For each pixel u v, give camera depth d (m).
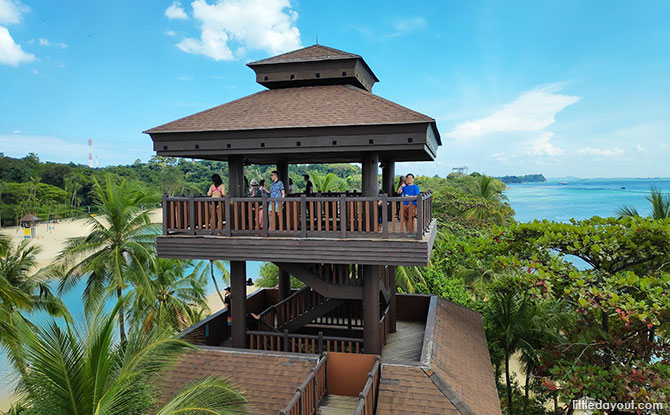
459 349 11.37
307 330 13.53
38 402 6.31
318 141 9.47
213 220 10.13
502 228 15.42
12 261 18.45
